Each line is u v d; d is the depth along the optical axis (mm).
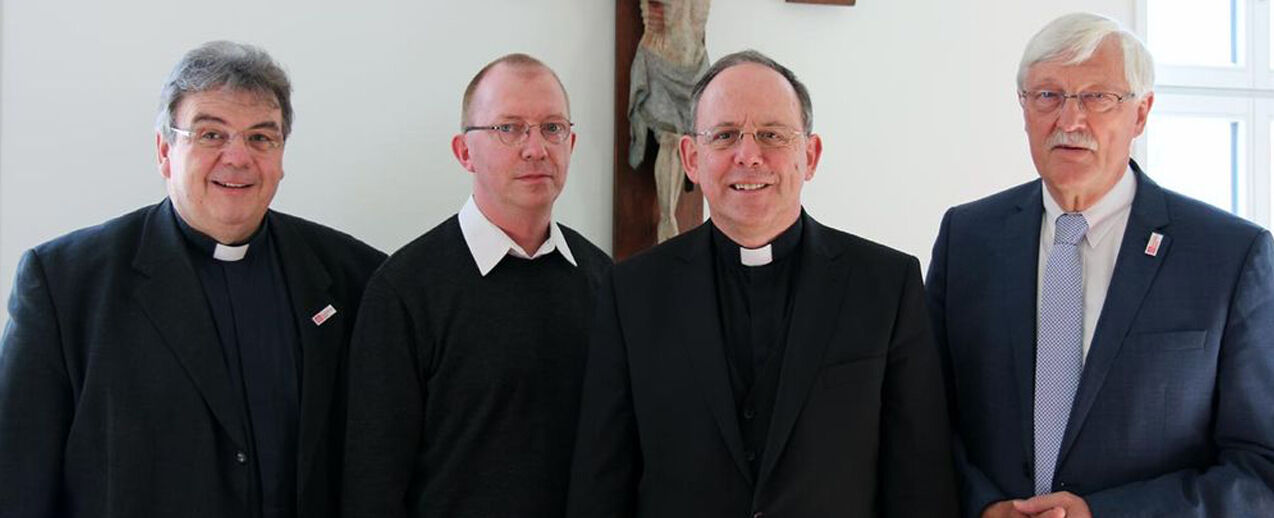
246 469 2033
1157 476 1896
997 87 3613
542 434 2096
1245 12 3916
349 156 3088
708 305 1892
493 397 2064
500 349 2096
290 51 3043
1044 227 2092
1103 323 1936
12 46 2869
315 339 2145
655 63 3105
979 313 2092
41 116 2893
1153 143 3898
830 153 3465
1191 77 3852
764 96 1867
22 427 1943
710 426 1815
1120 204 2027
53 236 2906
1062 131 1939
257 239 2189
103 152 2936
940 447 1884
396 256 2156
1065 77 1933
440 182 3158
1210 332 1891
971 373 2086
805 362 1826
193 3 2980
